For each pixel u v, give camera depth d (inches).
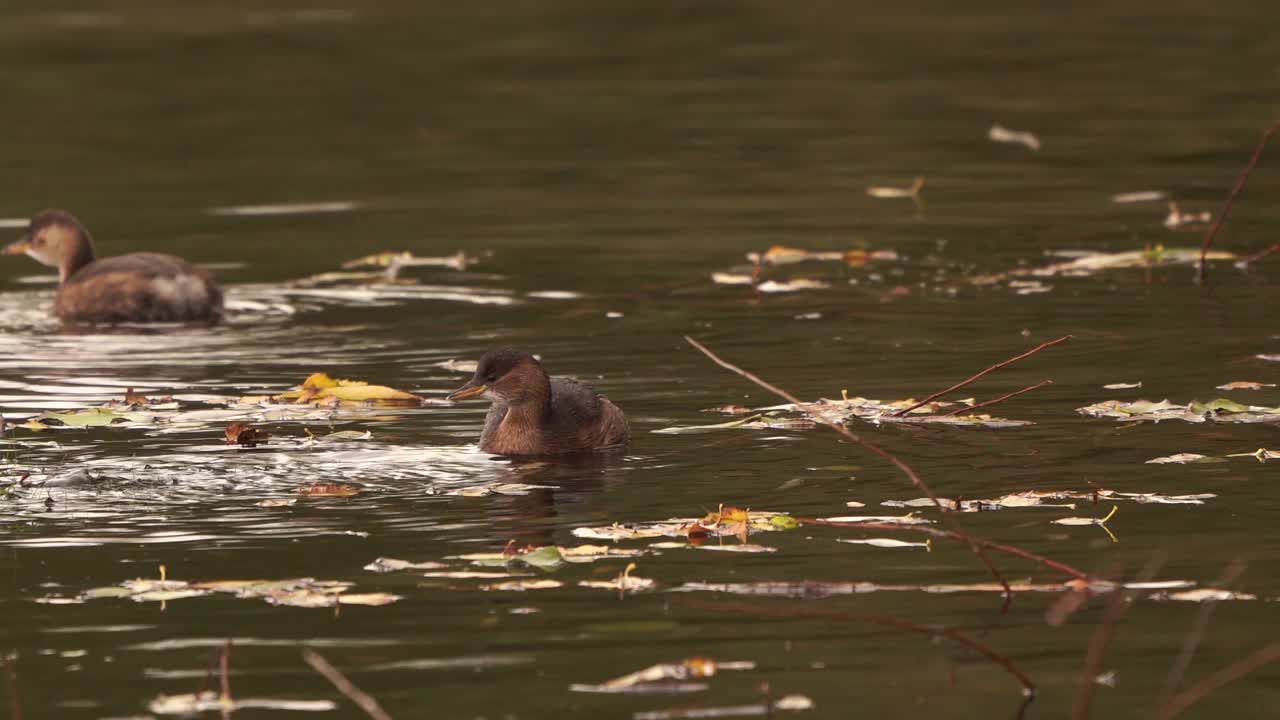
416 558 417.1
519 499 469.4
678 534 435.8
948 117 1217.4
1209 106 1226.6
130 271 746.8
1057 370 613.0
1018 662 350.3
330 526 444.1
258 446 528.7
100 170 1090.1
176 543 429.7
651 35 1549.0
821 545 425.4
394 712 327.6
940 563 410.3
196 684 342.6
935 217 925.8
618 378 618.5
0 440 535.5
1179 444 510.9
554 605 384.5
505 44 1515.7
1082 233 879.1
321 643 363.3
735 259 836.0
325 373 637.9
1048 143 1125.7
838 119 1216.8
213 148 1152.2
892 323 698.2
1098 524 435.8
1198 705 329.7
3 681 344.8
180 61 1444.4
